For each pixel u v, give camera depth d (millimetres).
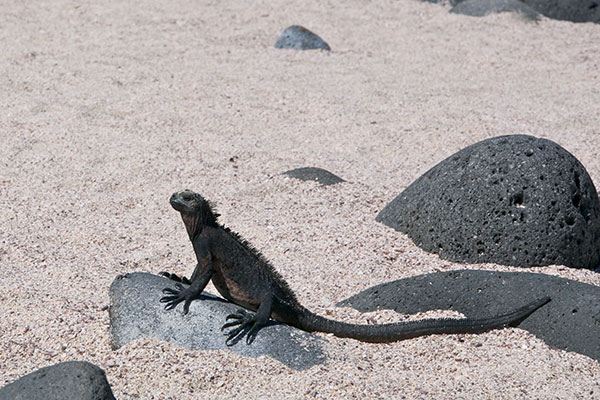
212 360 16703
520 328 19125
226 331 17203
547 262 22734
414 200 25328
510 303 19578
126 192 29766
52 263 23422
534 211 22875
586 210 23500
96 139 34875
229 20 55875
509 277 20109
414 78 46031
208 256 17016
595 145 35812
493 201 23250
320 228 25953
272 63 47594
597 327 18234
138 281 18281
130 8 56969
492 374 17078
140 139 35125
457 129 37750
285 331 17328
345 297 21406
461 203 23750
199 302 17609
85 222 26891
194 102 40156
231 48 50031
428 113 39938
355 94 42562
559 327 18609
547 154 23562
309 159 33625
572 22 59469
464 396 16109
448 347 18250
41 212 27516
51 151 33500
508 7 58969
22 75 42844
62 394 13883
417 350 18078
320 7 59969
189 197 16797
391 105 41031
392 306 20328
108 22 53625
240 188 29938
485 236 23141
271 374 16484
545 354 18062
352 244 24594
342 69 47094
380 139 36438
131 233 26078
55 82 42031
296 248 24469
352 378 16375
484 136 36938
